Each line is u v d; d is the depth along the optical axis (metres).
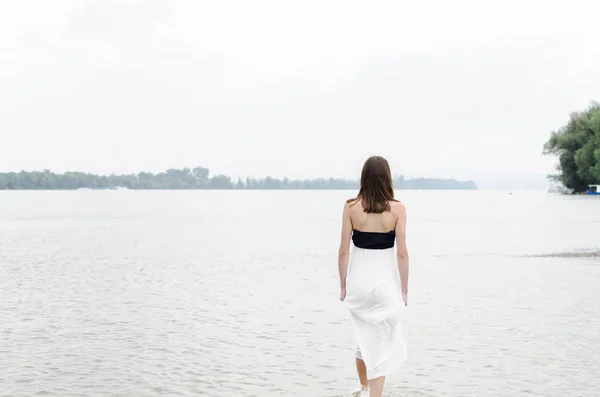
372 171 5.95
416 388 6.71
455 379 7.02
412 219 48.38
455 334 9.23
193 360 7.86
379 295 5.86
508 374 7.20
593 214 53.56
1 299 12.41
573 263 18.66
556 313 10.81
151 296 12.84
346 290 6.03
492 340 8.84
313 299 12.51
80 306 11.66
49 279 15.47
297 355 8.12
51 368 7.47
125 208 84.31
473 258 20.36
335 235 32.81
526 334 9.20
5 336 9.14
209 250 23.97
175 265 18.77
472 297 12.55
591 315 10.62
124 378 7.07
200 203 115.38
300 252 23.14
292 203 115.62
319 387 6.78
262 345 8.64
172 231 36.19
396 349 5.95
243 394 6.53
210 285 14.51
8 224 43.78
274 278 15.80
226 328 9.74
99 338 9.04
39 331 9.48
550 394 6.49
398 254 5.96
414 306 11.55
